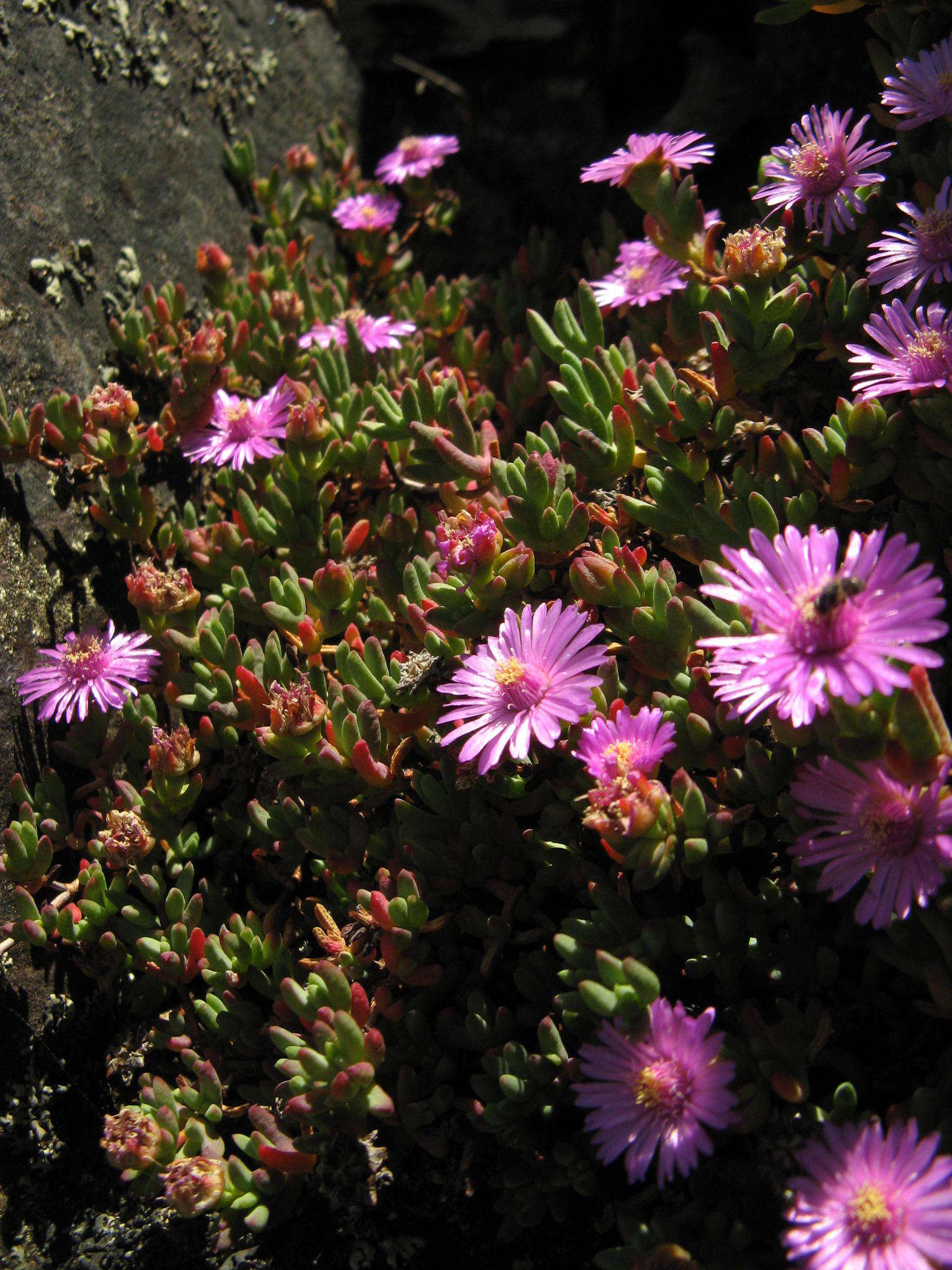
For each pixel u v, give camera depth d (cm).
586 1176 33
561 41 57
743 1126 31
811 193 39
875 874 30
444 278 49
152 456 44
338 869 37
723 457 41
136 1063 38
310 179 54
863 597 29
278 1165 33
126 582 40
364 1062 33
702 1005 34
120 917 38
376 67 61
